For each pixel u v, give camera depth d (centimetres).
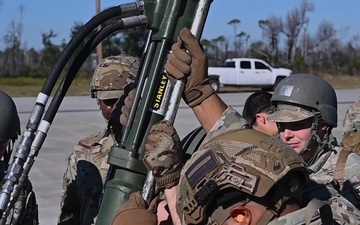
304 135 311
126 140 219
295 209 164
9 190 222
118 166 218
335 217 198
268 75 3691
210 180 160
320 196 205
